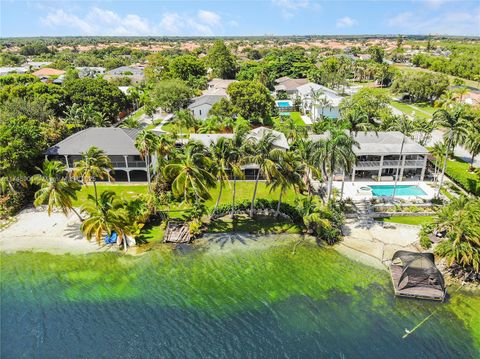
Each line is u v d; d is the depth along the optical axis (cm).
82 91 8969
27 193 5547
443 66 17975
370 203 5356
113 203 4419
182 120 7738
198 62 14125
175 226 4816
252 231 4844
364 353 3092
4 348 3128
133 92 10931
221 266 4169
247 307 3578
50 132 6656
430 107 11906
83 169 4816
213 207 5275
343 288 3834
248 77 14662
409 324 3388
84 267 4116
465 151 7569
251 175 6338
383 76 15538
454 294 3738
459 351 3117
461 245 3697
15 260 4203
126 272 4047
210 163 4628
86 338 3216
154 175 6056
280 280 3953
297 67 16962
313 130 7912
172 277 3981
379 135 6550
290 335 3262
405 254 3912
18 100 7300
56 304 3588
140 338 3219
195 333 3272
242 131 4919
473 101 11219
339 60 17888
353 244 4541
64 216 5100
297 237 4728
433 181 6200
